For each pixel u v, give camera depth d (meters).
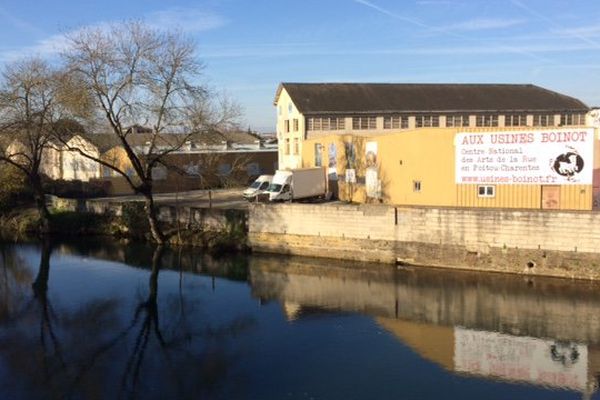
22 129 45.28
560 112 70.06
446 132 36.31
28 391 19.42
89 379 20.33
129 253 40.34
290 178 45.56
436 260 32.69
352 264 34.72
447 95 68.06
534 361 21.09
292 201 45.50
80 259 39.09
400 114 62.81
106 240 45.06
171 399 18.61
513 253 30.52
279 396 18.61
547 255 29.67
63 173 67.56
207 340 23.80
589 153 31.25
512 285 29.16
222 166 64.88
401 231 33.59
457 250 32.03
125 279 33.91
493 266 31.11
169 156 50.47
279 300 29.02
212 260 37.72
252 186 51.38
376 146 42.09
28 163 52.41
